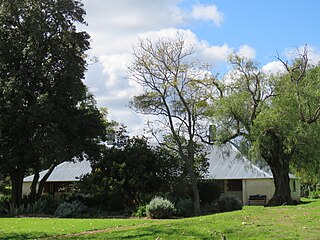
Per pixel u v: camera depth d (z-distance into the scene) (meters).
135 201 29.83
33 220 23.61
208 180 35.72
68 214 28.16
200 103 34.38
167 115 34.62
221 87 34.81
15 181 33.53
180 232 13.85
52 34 33.72
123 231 15.20
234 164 45.91
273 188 44.41
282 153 32.06
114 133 37.00
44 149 31.08
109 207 30.61
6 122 30.75
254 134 31.17
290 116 30.75
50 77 32.75
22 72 31.52
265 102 32.50
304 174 36.81
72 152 32.59
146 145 33.75
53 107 31.94
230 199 32.66
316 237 12.41
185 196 32.84
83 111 34.56
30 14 32.50
